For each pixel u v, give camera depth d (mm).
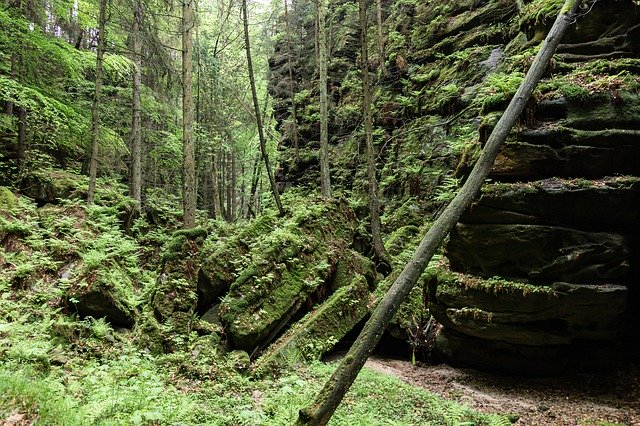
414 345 10516
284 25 27984
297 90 25562
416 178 16016
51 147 17906
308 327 10195
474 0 17547
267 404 6688
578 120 7699
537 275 7785
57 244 10992
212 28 30188
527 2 14945
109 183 19891
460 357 9727
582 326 8039
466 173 9094
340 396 4938
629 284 8430
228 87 26406
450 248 8836
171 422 5289
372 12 22969
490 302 8273
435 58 18406
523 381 9086
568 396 8281
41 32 16094
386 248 14203
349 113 21188
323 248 12422
